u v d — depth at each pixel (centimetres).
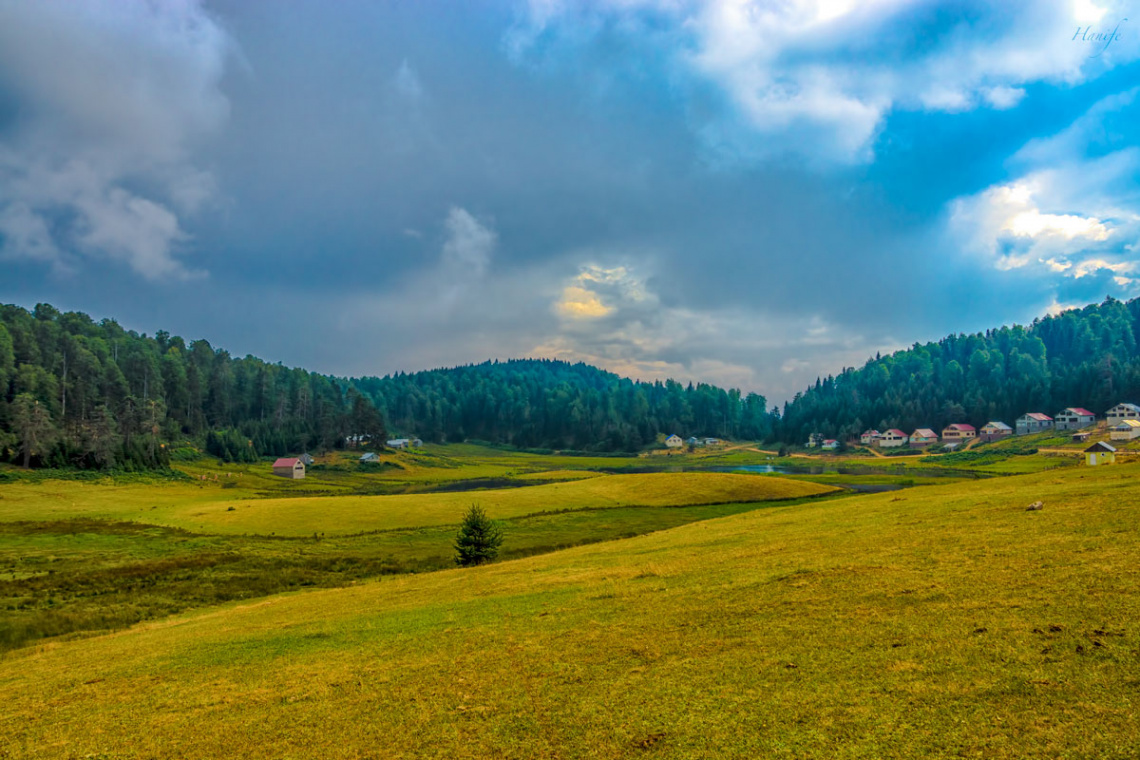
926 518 3083
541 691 1433
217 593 4475
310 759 1241
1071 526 2305
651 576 2602
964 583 1783
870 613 1648
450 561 5484
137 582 4850
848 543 2672
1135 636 1254
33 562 5634
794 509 5028
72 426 15412
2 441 12494
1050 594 1577
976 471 15088
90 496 10481
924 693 1170
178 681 1919
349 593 3641
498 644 1850
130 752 1378
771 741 1081
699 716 1208
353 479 17525
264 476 16925
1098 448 15438
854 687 1238
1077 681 1123
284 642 2264
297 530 7269
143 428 16862
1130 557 1775
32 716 1725
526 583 2897
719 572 2439
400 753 1218
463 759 1163
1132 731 950
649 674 1448
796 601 1847
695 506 8462
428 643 1966
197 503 10281
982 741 990
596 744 1155
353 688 1620
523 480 15762
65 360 19612
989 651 1298
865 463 19612
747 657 1469
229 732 1421
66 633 3512
